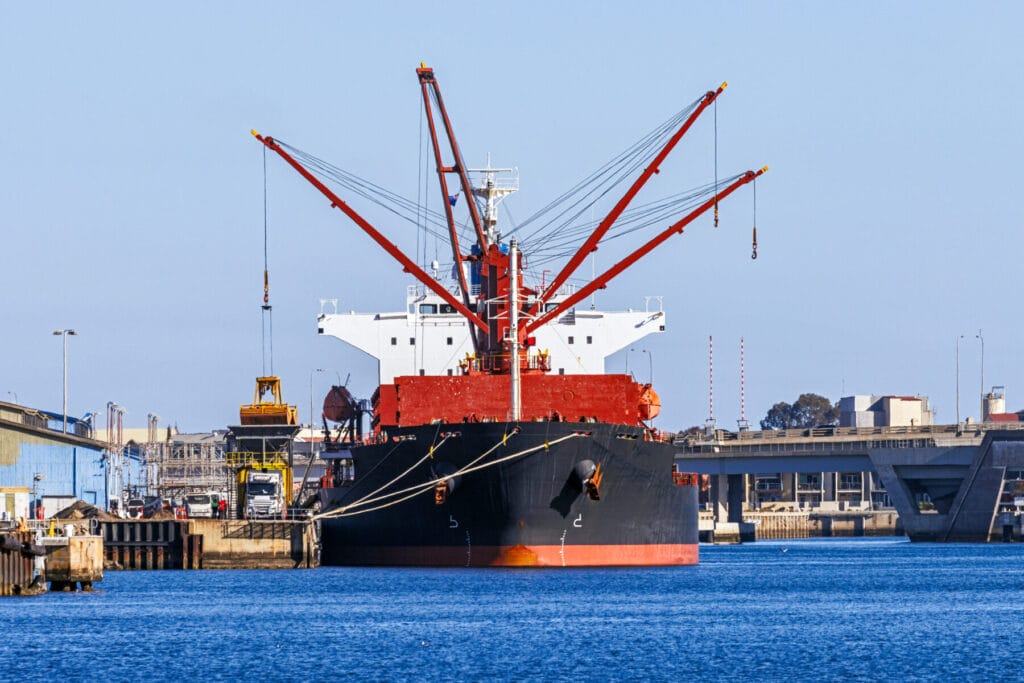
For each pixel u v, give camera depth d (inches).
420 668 6894.7
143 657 7180.1
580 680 6624.0
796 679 6633.9
